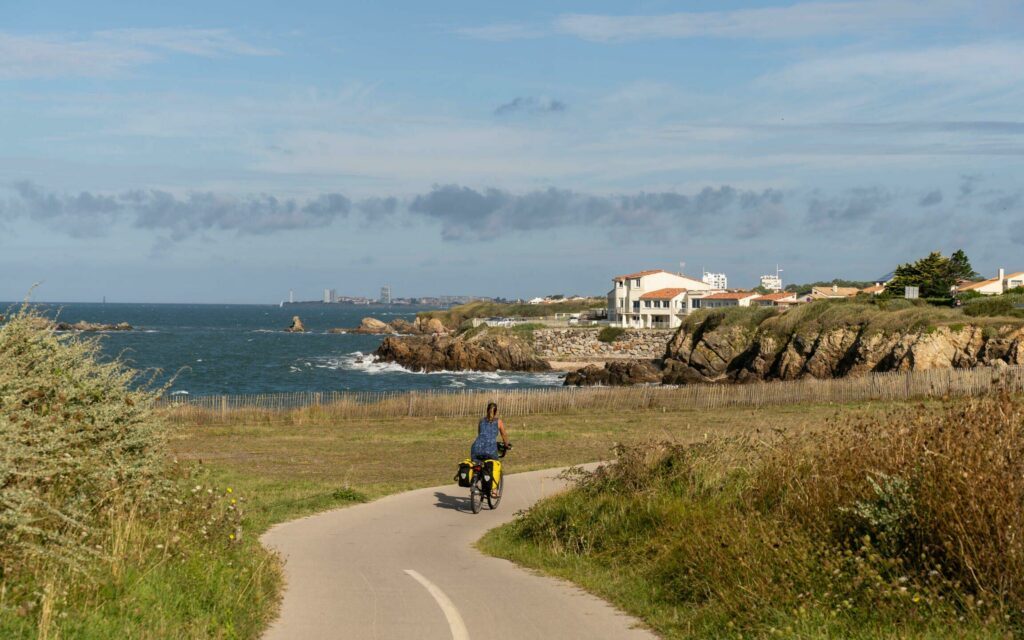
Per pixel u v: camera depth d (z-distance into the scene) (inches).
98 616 281.7
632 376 3385.8
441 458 1211.2
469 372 4050.2
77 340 438.6
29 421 358.9
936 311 2721.5
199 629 288.5
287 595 383.2
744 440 545.0
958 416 363.9
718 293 4945.9
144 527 388.2
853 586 311.4
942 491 325.1
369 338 6860.2
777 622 300.5
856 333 2780.5
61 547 312.8
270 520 634.8
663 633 323.6
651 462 553.0
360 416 1819.6
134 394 449.7
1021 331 2348.7
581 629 328.5
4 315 407.5
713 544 379.9
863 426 429.7
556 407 1959.9
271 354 4982.8
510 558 502.0
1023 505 301.3
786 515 394.3
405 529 617.3
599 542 487.5
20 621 263.9
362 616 344.5
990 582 289.7
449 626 329.7
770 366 3065.9
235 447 1325.0
